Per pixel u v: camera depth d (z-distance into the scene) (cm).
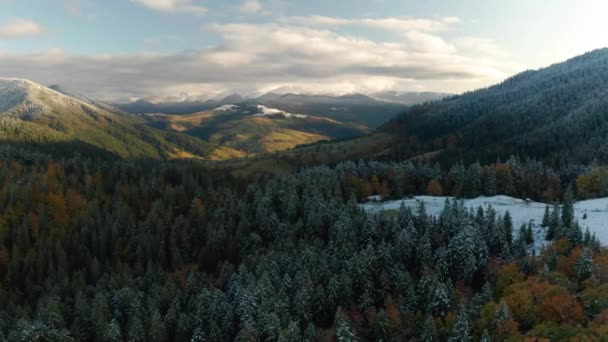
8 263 9950
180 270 9744
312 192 12362
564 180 16112
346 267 8162
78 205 12144
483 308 6366
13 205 11850
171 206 12188
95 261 9581
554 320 5997
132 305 7831
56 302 7769
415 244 8775
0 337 6994
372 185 14550
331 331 6744
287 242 9644
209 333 7319
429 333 6244
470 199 13362
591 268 6694
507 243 8706
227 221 11344
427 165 15962
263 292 7344
